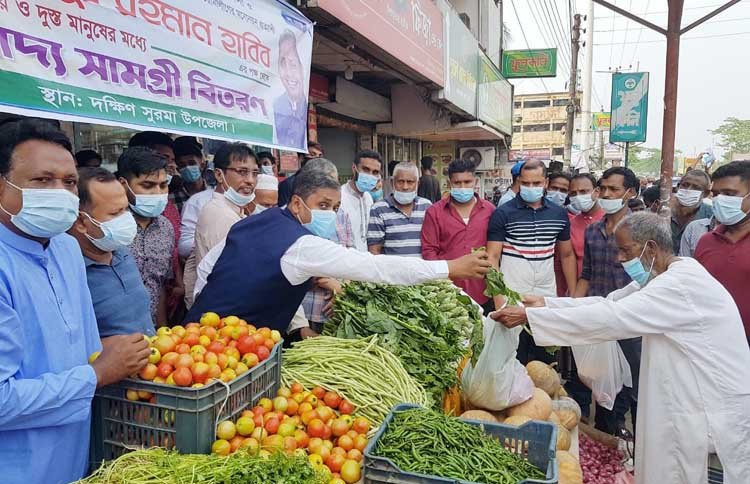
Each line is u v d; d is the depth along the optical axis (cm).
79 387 162
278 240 255
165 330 207
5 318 153
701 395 264
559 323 275
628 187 430
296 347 269
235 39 315
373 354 268
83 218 213
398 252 496
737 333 265
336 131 1033
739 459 261
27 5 193
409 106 1042
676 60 663
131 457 170
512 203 467
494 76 1382
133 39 242
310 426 209
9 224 169
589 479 322
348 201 507
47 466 169
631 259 286
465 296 324
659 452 278
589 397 449
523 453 217
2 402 147
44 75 200
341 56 661
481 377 279
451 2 1584
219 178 379
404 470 183
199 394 173
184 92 275
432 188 784
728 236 362
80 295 192
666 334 268
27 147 162
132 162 300
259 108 341
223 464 166
